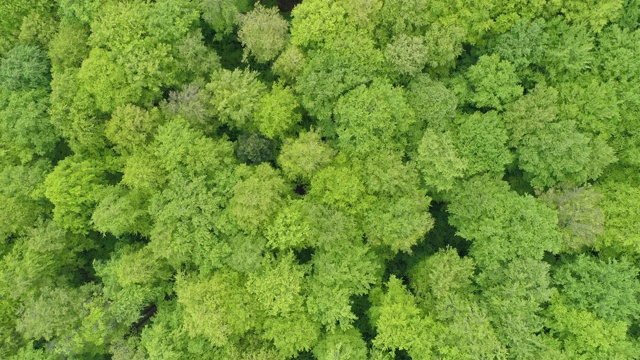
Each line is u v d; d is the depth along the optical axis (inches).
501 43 928.3
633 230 874.8
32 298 946.1
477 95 939.3
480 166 936.3
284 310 872.9
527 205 897.5
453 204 953.5
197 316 866.1
